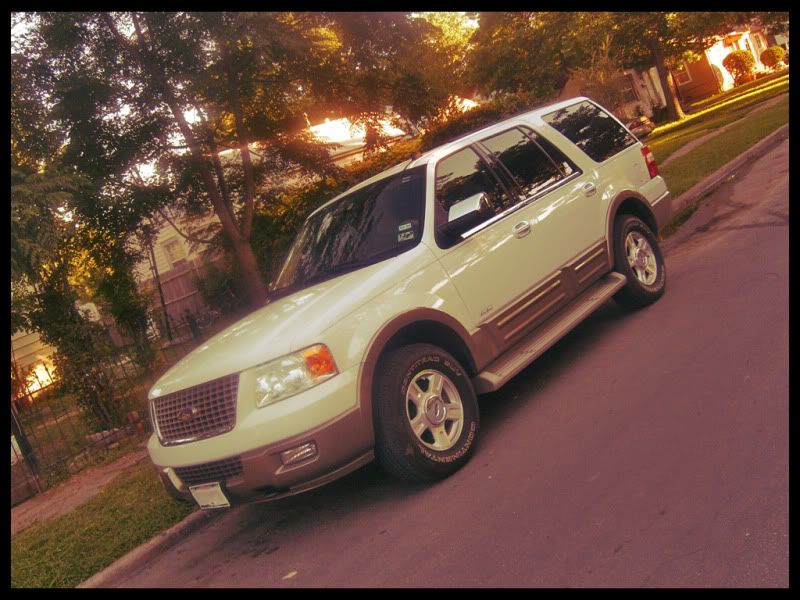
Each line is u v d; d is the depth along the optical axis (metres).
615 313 7.39
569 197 6.54
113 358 9.97
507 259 5.76
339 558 4.37
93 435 9.42
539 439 5.04
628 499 3.88
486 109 17.31
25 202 8.81
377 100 13.98
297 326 4.66
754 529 3.30
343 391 4.47
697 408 4.68
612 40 28.36
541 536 3.80
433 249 5.34
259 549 4.98
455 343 5.29
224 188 13.62
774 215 8.91
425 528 4.34
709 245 8.77
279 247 15.16
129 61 11.25
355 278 5.14
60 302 9.77
